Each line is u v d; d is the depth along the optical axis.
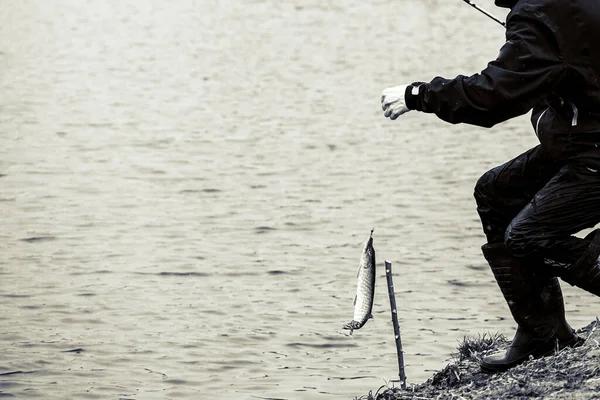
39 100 55.62
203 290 21.39
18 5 116.31
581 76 9.44
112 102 55.44
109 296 20.91
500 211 10.81
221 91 59.47
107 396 15.56
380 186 32.88
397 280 22.00
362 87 59.31
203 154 39.56
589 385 9.97
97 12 109.56
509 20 9.67
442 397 10.85
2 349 17.64
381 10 106.50
